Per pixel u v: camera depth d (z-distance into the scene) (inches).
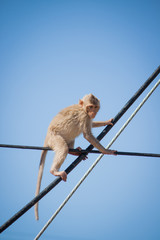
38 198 442.0
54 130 561.9
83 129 555.8
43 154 559.5
